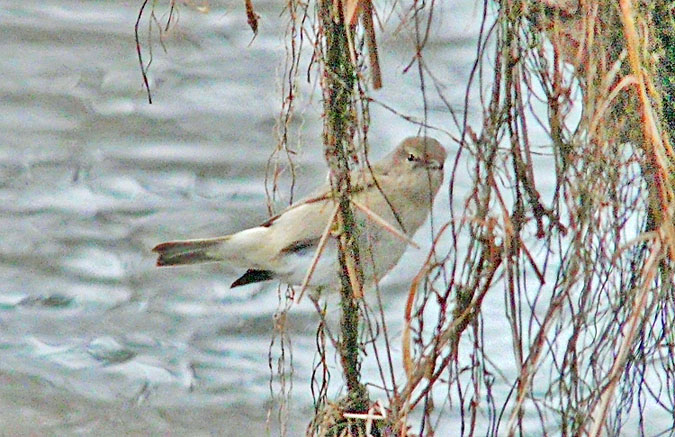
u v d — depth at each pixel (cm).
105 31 2042
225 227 1491
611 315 762
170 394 1163
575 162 739
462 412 739
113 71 1927
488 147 727
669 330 785
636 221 782
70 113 1755
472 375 745
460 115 1435
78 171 1641
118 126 1767
